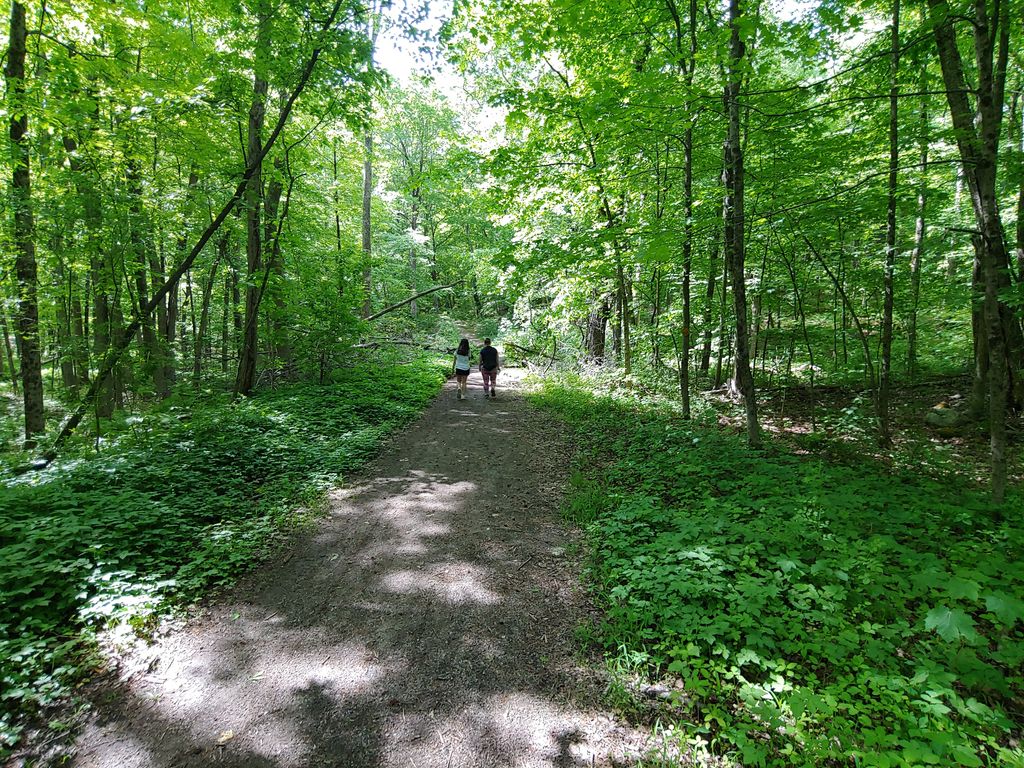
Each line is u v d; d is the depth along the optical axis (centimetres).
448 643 364
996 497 515
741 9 712
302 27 963
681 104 686
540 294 1672
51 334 1265
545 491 671
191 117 947
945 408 892
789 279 1138
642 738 280
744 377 730
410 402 1211
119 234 796
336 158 1822
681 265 1091
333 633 376
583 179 1118
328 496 649
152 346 998
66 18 906
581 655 348
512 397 1372
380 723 293
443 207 2678
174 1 937
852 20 623
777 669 308
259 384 1324
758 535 443
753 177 874
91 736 280
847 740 253
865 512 481
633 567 436
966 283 1060
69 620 366
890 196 745
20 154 785
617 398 1139
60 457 720
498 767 264
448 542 524
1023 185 685
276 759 269
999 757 235
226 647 358
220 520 552
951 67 645
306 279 1386
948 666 294
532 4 955
